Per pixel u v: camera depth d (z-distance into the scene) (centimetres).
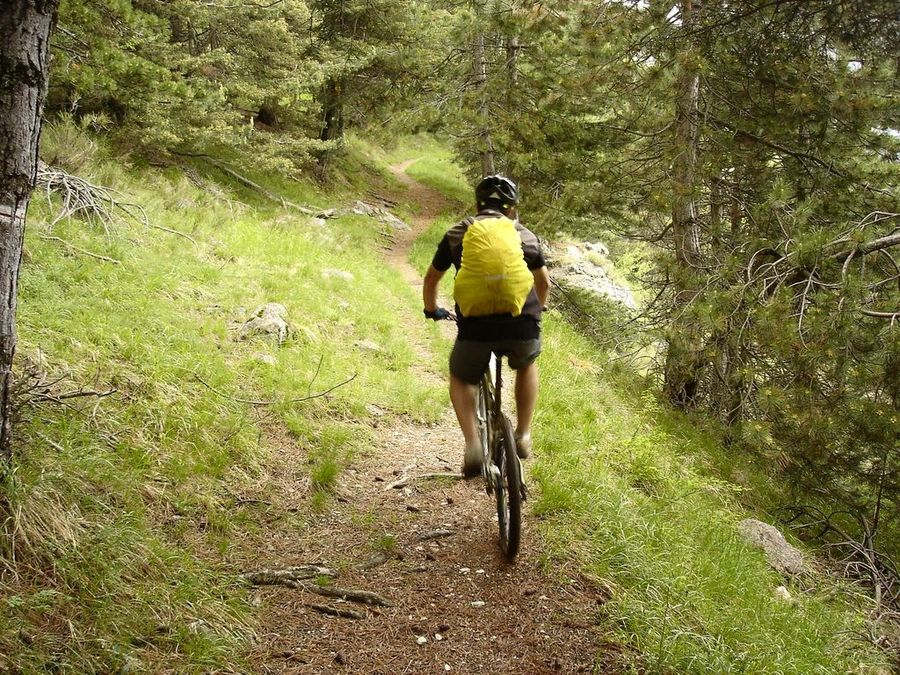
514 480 381
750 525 661
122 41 1143
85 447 391
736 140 1115
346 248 1482
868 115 952
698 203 1119
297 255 1146
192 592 331
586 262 2059
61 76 1002
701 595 429
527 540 445
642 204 1203
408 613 362
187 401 513
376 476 535
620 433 790
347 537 436
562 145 1376
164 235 927
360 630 344
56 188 826
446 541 442
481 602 377
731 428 990
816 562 711
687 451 872
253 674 301
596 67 1108
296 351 720
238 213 1309
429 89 2111
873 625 548
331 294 1009
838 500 897
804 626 468
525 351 390
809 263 754
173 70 1399
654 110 1149
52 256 652
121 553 334
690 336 935
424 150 3997
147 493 404
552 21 1152
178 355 579
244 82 1548
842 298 688
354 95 2222
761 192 1084
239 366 630
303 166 2183
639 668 340
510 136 1514
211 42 1559
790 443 791
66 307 568
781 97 1041
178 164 1494
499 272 364
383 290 1211
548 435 655
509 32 1210
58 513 332
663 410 1041
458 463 589
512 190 403
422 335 1009
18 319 516
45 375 461
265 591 361
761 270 865
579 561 425
